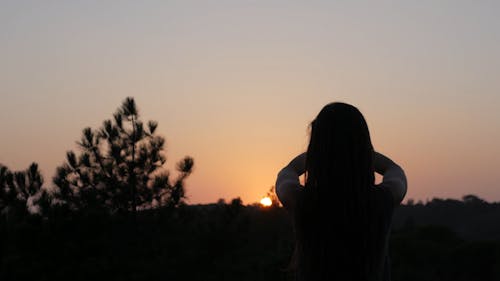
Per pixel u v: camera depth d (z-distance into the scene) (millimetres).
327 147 2295
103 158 20688
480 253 36812
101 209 19125
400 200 2322
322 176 2275
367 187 2275
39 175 17875
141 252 18484
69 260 15742
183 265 18672
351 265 2213
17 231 16062
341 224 2227
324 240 2234
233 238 20062
